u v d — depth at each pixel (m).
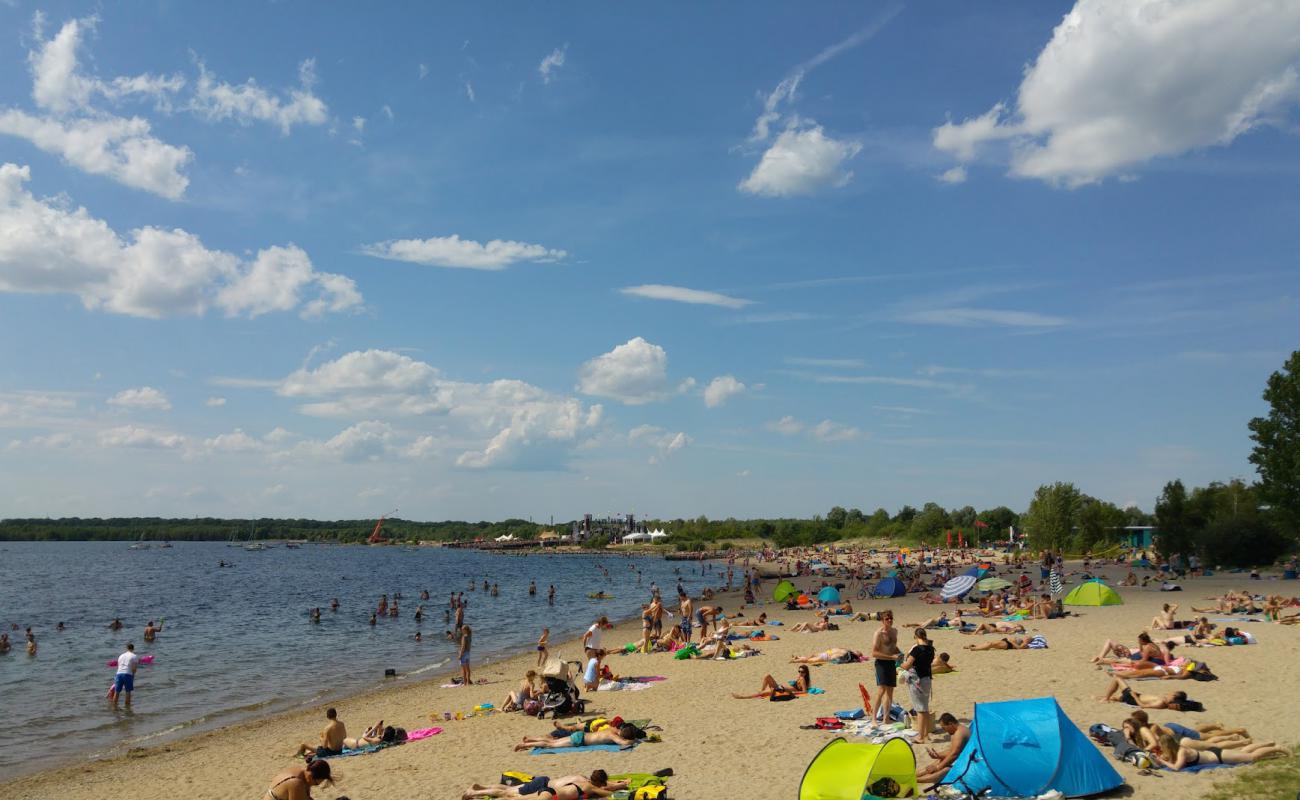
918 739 14.27
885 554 115.50
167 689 28.38
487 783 14.51
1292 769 11.49
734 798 12.27
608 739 16.23
